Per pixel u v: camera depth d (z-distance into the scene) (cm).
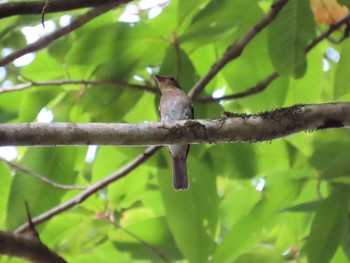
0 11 854
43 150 1066
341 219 953
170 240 1134
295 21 991
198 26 973
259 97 1108
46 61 1091
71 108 1076
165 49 1016
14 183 1055
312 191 1020
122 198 1108
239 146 1063
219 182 1359
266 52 1080
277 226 1172
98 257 1135
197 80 1041
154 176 1194
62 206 1031
